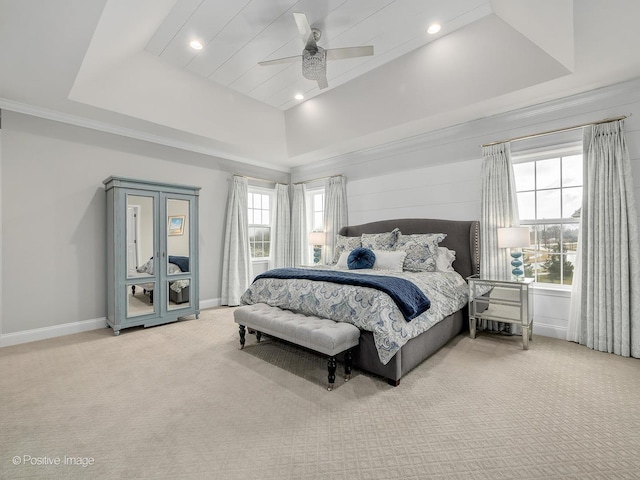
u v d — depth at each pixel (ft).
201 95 12.88
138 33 9.11
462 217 13.32
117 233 11.83
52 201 11.66
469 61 10.10
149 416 6.28
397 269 11.94
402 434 5.68
